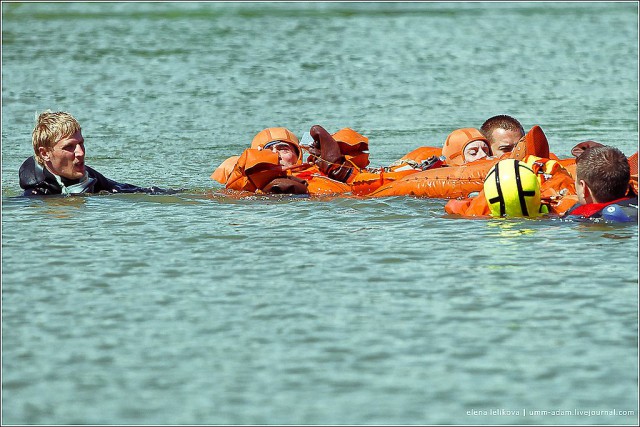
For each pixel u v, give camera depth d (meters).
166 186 43.12
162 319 24.30
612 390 20.25
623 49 90.44
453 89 72.94
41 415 19.45
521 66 82.56
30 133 57.69
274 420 19.16
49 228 33.44
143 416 19.36
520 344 22.44
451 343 22.55
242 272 27.98
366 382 20.69
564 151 51.38
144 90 72.31
